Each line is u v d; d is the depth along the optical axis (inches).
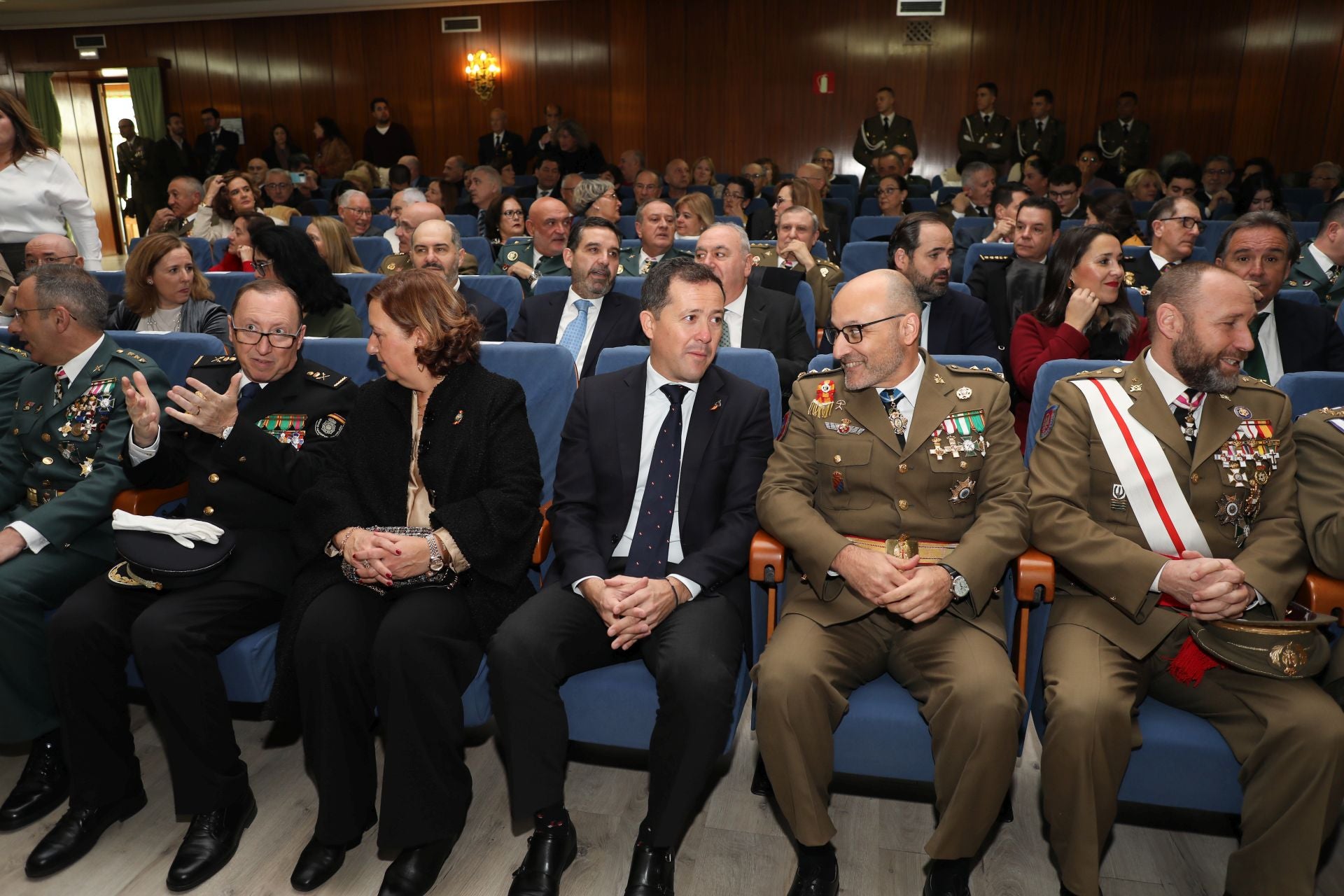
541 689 62.3
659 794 61.5
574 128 385.7
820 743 60.6
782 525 68.0
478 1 428.8
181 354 90.7
